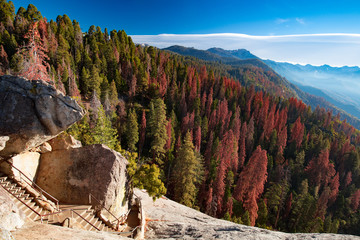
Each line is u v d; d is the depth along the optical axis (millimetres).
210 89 121000
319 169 76750
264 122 109188
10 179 14469
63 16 112375
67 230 11281
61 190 18109
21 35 78250
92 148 18781
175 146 66062
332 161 94562
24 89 14414
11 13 87500
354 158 90750
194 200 44594
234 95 121375
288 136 112688
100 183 18141
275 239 18812
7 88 14305
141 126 65188
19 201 13109
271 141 91062
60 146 18562
